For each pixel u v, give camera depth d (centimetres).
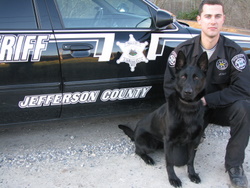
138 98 327
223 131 356
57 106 292
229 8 904
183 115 243
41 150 312
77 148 317
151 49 316
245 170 275
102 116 320
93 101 305
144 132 287
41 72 276
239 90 256
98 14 308
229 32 365
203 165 285
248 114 244
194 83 237
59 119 304
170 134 251
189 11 921
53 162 288
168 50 324
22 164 283
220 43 268
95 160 293
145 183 256
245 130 246
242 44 351
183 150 278
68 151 308
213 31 258
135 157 300
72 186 251
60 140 337
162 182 258
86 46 288
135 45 308
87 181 258
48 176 265
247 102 249
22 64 268
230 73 270
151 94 333
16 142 331
